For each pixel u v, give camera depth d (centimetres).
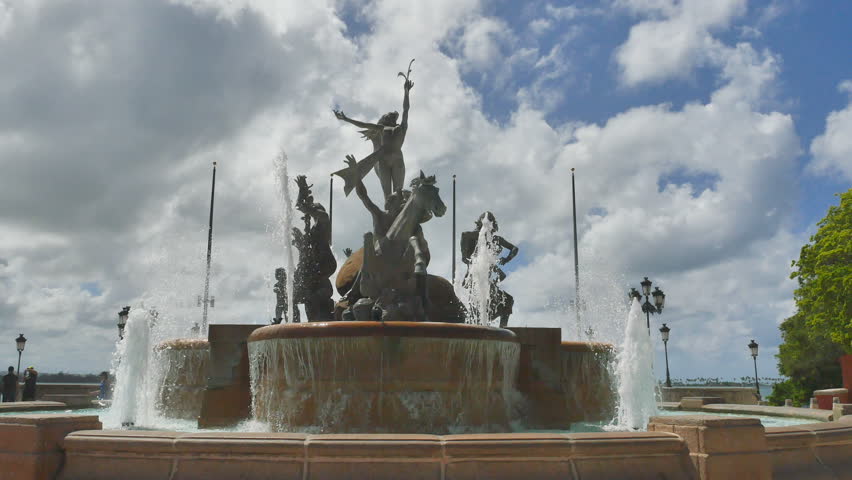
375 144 1806
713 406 1556
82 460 673
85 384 2488
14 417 689
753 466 710
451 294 1502
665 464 691
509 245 1594
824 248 3666
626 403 1338
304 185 1493
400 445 643
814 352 4466
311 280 1447
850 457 817
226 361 1235
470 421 1033
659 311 2895
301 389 1023
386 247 1268
